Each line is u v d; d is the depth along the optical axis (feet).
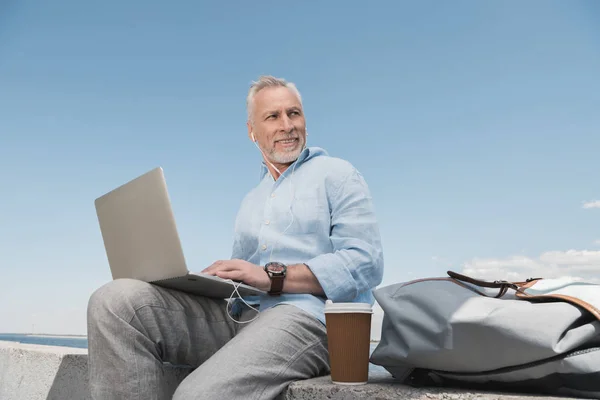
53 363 7.89
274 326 5.05
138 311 4.75
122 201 5.28
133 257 5.21
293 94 6.83
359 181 6.05
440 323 4.18
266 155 6.77
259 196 6.65
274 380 4.88
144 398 4.56
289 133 6.64
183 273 4.66
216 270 5.24
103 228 5.63
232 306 6.17
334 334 4.75
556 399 3.78
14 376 8.72
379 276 5.81
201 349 5.53
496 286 4.52
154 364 4.78
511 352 3.95
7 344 9.75
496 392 4.25
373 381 5.15
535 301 4.26
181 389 4.50
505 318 3.93
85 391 7.13
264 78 6.97
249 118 7.06
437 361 4.30
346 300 5.50
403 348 4.51
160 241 4.84
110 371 4.55
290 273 5.44
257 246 6.31
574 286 4.25
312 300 5.47
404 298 4.57
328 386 4.65
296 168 6.38
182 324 5.23
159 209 4.83
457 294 4.36
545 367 3.88
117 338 4.60
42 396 7.98
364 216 5.83
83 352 7.48
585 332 3.78
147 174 4.97
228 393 4.52
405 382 4.80
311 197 5.98
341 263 5.42
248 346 4.81
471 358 4.13
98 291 4.83
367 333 4.76
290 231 5.97
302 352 5.16
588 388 3.76
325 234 5.90
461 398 4.05
